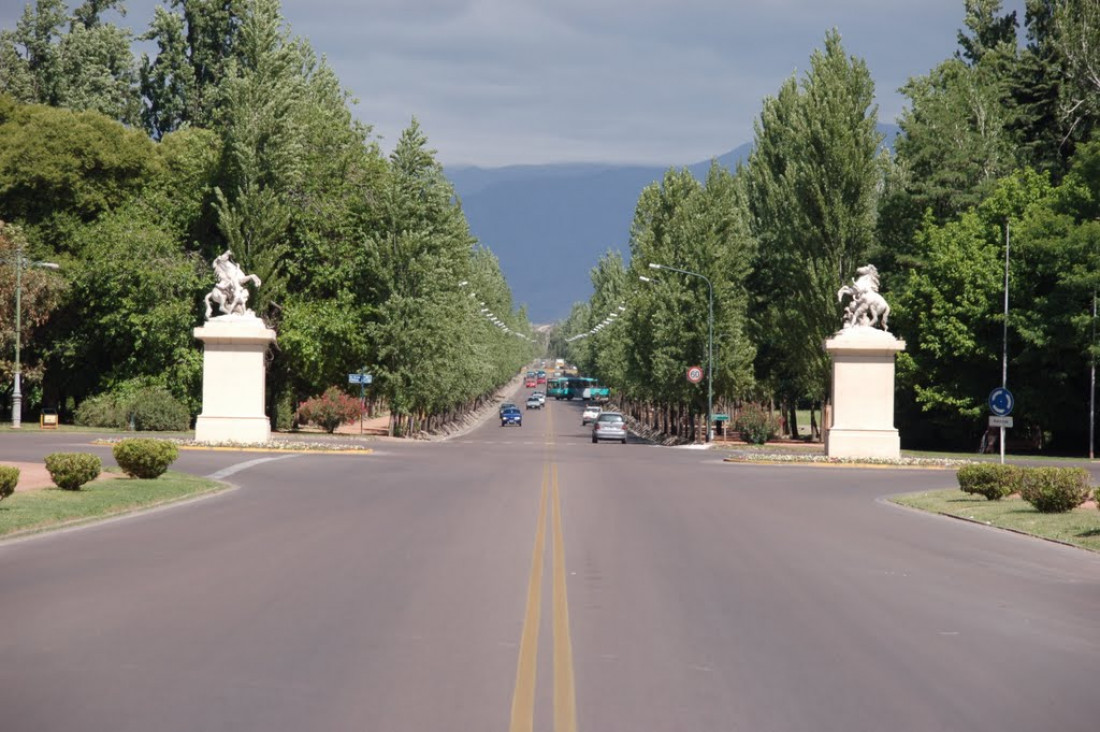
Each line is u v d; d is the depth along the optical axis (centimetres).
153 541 2138
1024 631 1356
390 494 3203
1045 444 7788
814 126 7331
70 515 2475
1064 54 8131
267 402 7706
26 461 4050
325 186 7712
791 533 2398
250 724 905
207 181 7219
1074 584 1780
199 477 3534
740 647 1221
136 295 7219
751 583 1683
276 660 1136
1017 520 2741
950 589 1680
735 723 921
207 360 5394
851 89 7331
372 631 1284
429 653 1171
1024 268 6975
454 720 919
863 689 1042
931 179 7969
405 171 8025
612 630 1303
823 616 1421
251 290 6881
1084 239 6519
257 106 6962
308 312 7256
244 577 1691
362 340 7969
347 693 1005
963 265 7088
